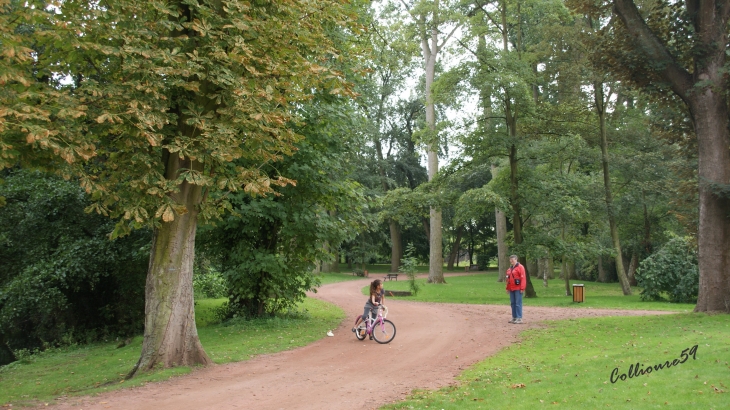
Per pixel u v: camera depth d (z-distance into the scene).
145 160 8.58
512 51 24.66
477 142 24.12
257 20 9.56
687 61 15.27
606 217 27.00
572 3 16.17
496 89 22.83
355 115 16.34
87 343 17.95
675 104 15.59
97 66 9.80
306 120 14.57
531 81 24.05
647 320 13.38
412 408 6.83
